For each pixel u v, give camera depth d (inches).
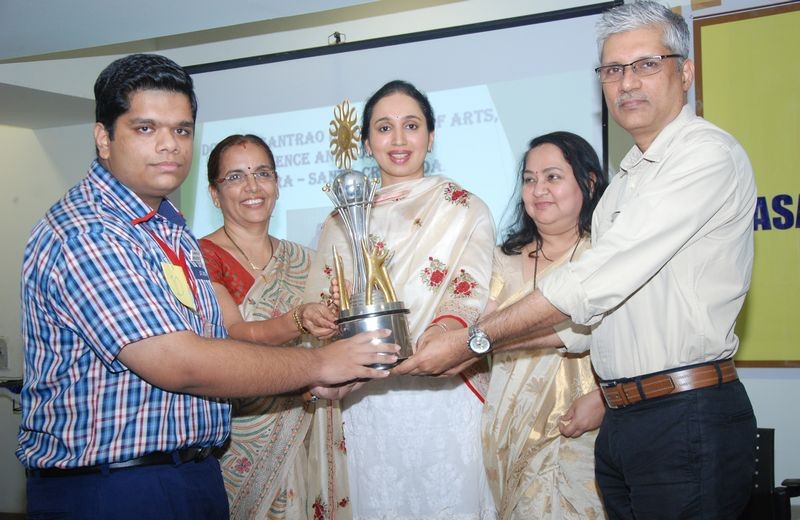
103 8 114.0
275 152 142.6
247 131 144.5
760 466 90.5
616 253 63.9
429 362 72.7
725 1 124.2
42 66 153.6
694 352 63.9
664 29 67.7
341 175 73.3
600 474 73.8
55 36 122.8
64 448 58.7
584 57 125.4
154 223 64.9
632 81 67.8
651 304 65.7
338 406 90.6
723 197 63.8
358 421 89.6
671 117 68.9
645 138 70.8
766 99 122.5
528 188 91.7
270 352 61.8
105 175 62.7
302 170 141.3
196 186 147.6
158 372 57.1
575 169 90.2
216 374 58.2
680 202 63.0
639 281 63.8
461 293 85.0
